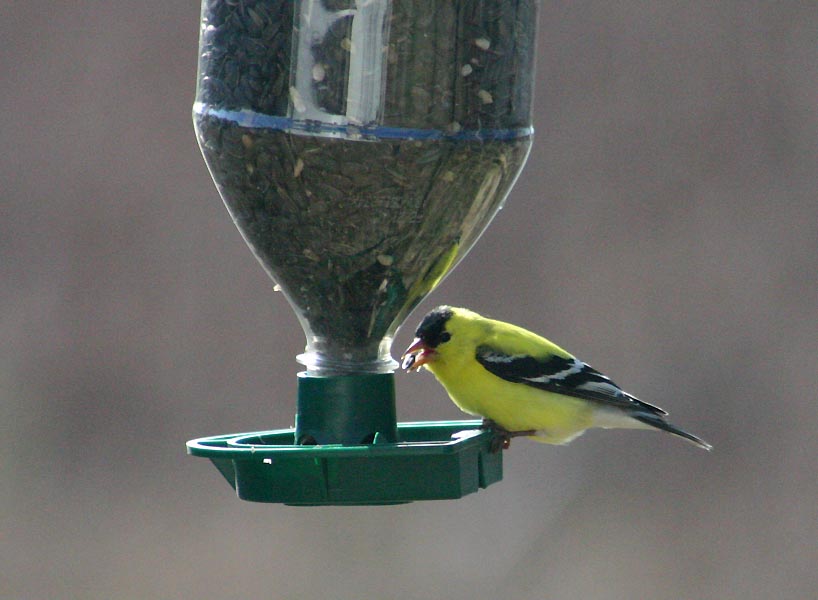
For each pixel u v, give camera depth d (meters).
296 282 8.40
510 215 24.53
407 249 8.17
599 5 25.92
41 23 25.47
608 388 10.20
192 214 24.19
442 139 7.84
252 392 22.78
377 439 8.25
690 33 25.86
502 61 8.06
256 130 7.89
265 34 7.86
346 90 7.78
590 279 24.02
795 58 25.53
